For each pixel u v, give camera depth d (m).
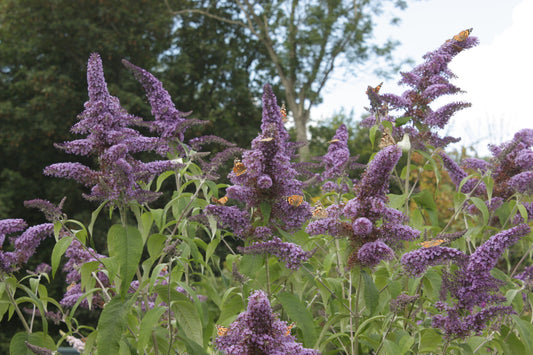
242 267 2.20
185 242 2.35
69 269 2.45
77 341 2.12
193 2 14.66
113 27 11.05
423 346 2.19
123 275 2.07
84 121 2.21
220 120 11.95
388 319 2.17
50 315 2.33
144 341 2.02
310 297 2.89
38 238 2.18
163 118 2.51
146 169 2.25
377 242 2.08
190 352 2.08
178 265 2.32
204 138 2.51
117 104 2.31
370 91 2.77
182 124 2.45
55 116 10.14
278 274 2.40
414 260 2.05
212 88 12.81
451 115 2.71
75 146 2.21
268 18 15.22
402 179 2.86
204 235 6.74
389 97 2.76
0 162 10.73
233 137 11.52
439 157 2.79
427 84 2.80
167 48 12.64
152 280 2.02
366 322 2.13
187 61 11.91
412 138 2.77
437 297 2.31
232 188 2.16
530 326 2.21
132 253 2.09
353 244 2.14
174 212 2.45
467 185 2.77
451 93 2.76
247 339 1.83
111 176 2.14
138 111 9.80
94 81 2.23
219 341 1.84
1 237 2.17
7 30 11.41
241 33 15.52
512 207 2.81
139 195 2.15
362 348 2.37
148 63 11.34
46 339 2.18
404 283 2.52
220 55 12.98
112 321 2.05
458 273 2.07
